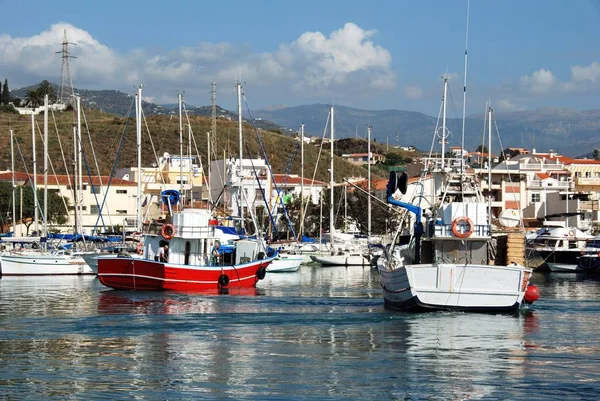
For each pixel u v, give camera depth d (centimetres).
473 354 3831
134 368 3572
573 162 17650
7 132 19750
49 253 9169
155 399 3089
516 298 4684
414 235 5266
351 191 14038
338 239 12225
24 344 4109
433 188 5497
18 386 3266
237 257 7200
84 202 14212
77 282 7906
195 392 3184
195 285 6619
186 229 6725
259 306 5594
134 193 14600
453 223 4825
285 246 11312
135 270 6544
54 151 18325
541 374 3453
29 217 13025
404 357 3775
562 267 9881
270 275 9219
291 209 13812
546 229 10394
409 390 3212
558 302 5844
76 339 4250
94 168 18500
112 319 4944
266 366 3609
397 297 5019
